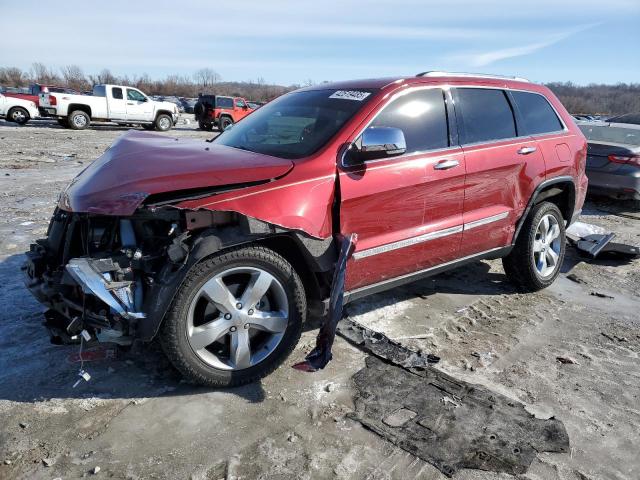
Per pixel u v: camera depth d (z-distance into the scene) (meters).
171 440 2.54
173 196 2.63
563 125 4.83
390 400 2.93
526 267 4.52
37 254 3.06
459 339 3.73
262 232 2.77
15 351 3.25
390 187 3.29
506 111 4.28
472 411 2.85
